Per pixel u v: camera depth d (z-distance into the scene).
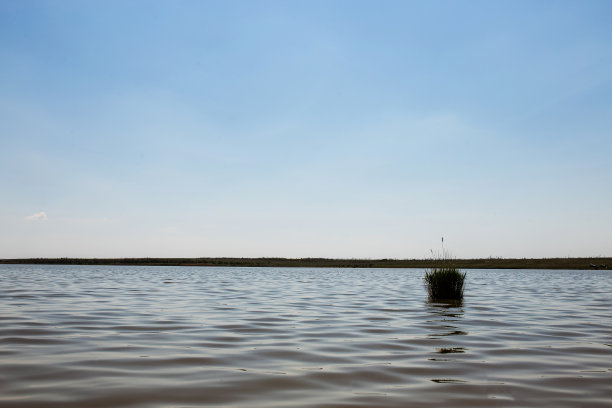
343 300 21.09
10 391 6.26
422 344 10.06
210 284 34.34
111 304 18.14
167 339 10.46
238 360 8.38
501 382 6.92
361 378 7.13
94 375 7.18
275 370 7.62
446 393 6.32
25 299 19.80
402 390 6.47
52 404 5.70
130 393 6.20
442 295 22.02
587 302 20.48
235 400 5.95
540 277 52.25
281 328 12.27
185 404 5.75
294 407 5.66
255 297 22.47
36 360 8.20
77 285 31.03
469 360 8.46
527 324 13.29
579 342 10.40
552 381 6.99
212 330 11.83
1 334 10.80
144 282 36.34
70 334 10.98
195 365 7.95
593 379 7.11
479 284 36.00
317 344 10.01
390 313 15.94
